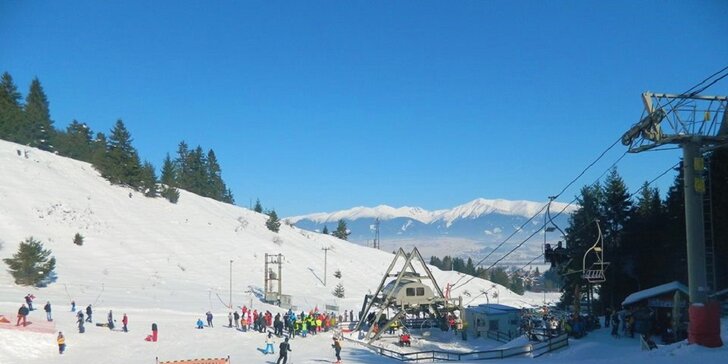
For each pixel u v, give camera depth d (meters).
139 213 114.44
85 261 80.62
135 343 40.12
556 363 27.80
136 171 129.25
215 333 46.66
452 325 56.44
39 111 149.12
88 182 119.06
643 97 26.38
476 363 31.00
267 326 52.78
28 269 62.12
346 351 41.62
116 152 129.50
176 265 91.75
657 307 36.09
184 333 45.62
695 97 26.39
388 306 55.09
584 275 34.75
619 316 39.09
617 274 56.25
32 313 46.16
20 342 35.00
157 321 50.66
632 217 59.22
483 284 142.50
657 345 31.06
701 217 26.50
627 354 29.39
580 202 64.31
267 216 163.75
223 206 154.38
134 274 80.69
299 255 123.25
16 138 132.25
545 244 35.56
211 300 70.50
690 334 26.44
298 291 94.75
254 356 37.25
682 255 52.50
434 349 45.34
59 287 63.91
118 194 120.75
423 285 55.12
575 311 41.50
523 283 199.62
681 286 34.66
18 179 101.81
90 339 39.50
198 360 30.31
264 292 82.31
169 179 139.12
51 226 89.06
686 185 26.75
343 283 111.44
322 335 51.19
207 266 96.50
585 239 59.59
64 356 34.50
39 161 116.75
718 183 43.78
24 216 88.06
